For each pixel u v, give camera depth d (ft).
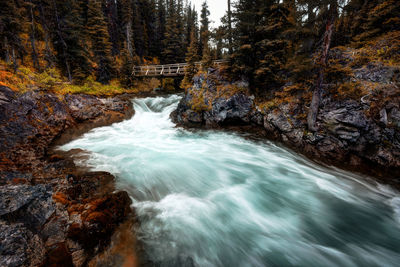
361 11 43.09
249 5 41.60
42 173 21.47
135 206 18.22
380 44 35.37
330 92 33.50
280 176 27.40
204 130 46.06
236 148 37.14
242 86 46.16
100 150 31.63
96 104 48.42
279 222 18.51
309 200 22.20
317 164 31.35
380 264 14.35
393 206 21.54
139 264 12.40
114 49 94.12
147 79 90.07
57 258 11.17
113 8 102.12
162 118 54.19
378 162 27.32
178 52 105.70
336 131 30.63
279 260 14.30
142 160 28.89
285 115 38.09
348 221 19.15
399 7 34.91
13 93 32.53
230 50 46.98
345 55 38.09
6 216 12.28
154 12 129.08
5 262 9.59
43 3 51.88
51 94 39.78
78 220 14.28
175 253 13.74
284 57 42.50
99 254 12.32
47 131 33.19
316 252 15.20
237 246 15.28
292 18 37.35
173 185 23.25
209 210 19.13
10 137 26.89
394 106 27.61
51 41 57.41
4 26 38.88
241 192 23.06
